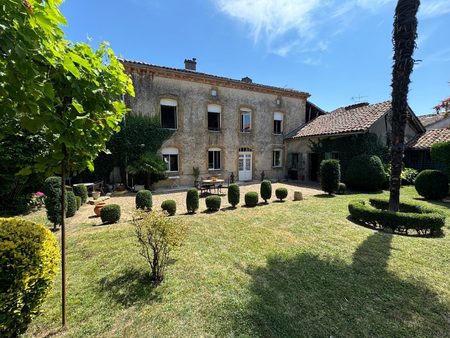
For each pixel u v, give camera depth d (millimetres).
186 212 8523
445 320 2883
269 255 4746
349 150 14414
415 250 4898
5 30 1398
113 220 7223
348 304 3193
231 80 16547
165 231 3762
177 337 2645
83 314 3006
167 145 14922
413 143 14539
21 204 8453
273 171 19266
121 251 4938
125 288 3582
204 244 5340
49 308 3115
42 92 1740
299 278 3854
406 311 3047
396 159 6680
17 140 7469
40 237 2791
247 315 2980
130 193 13016
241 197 11812
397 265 4266
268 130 18844
